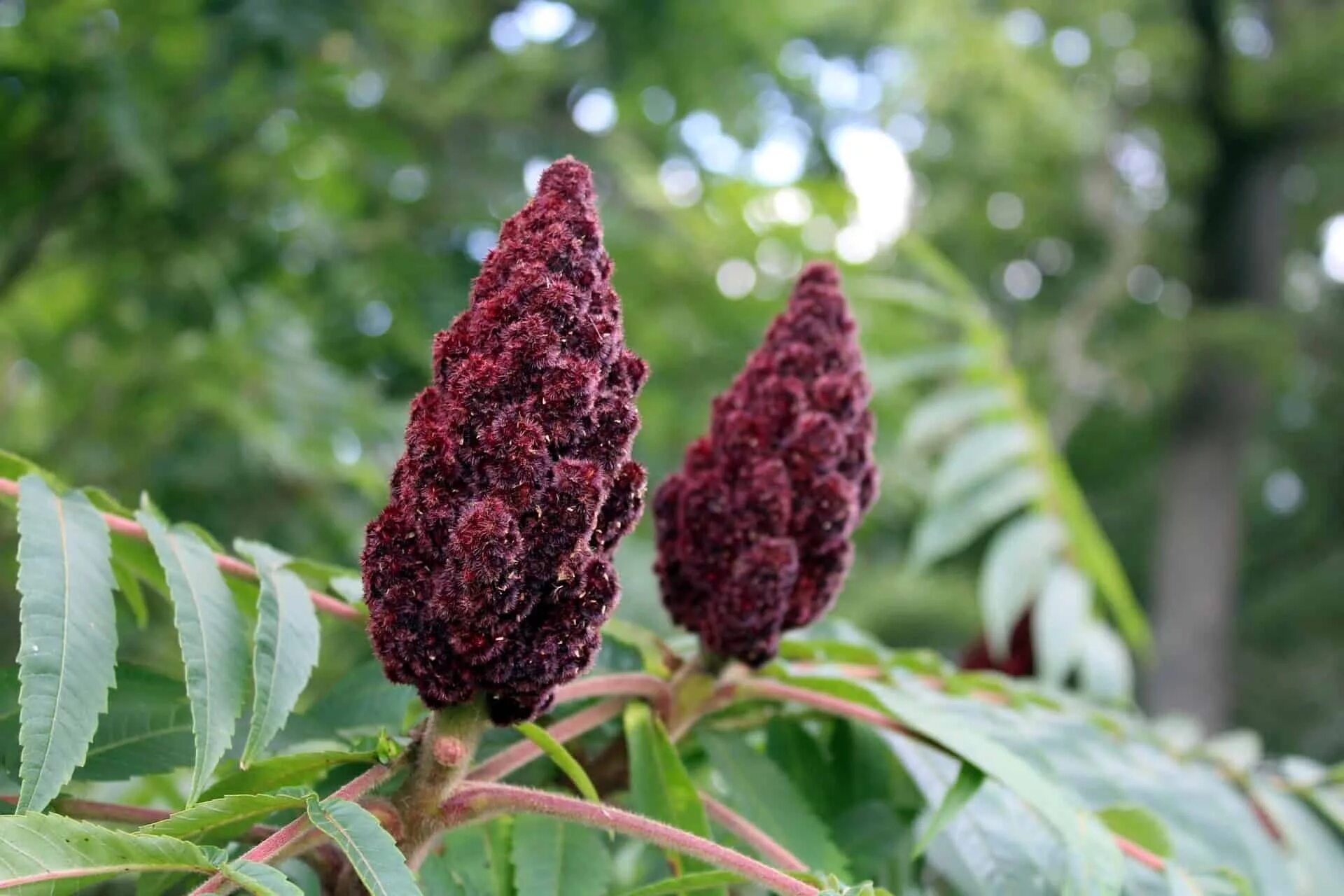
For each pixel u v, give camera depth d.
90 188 5.24
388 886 1.25
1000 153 17.16
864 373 1.98
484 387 1.42
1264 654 22.28
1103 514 23.53
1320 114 17.89
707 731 2.07
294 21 5.08
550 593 1.43
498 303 1.46
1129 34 17.45
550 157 7.37
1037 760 2.10
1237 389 17.84
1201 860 2.19
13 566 4.18
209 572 1.61
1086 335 17.89
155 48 4.97
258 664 1.51
